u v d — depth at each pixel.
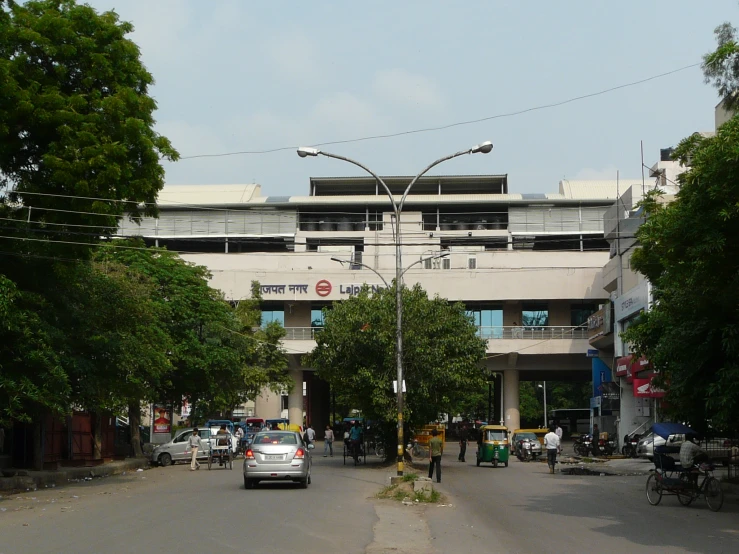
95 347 26.62
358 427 38.44
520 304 66.62
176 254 45.06
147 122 24.53
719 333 19.36
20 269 24.86
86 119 22.80
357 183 82.38
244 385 53.28
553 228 75.75
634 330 23.44
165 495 21.75
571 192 79.94
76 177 22.23
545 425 80.88
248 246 76.62
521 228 75.81
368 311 35.22
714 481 19.38
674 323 21.06
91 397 26.83
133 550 11.65
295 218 76.62
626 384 48.38
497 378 79.56
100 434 35.06
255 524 14.88
